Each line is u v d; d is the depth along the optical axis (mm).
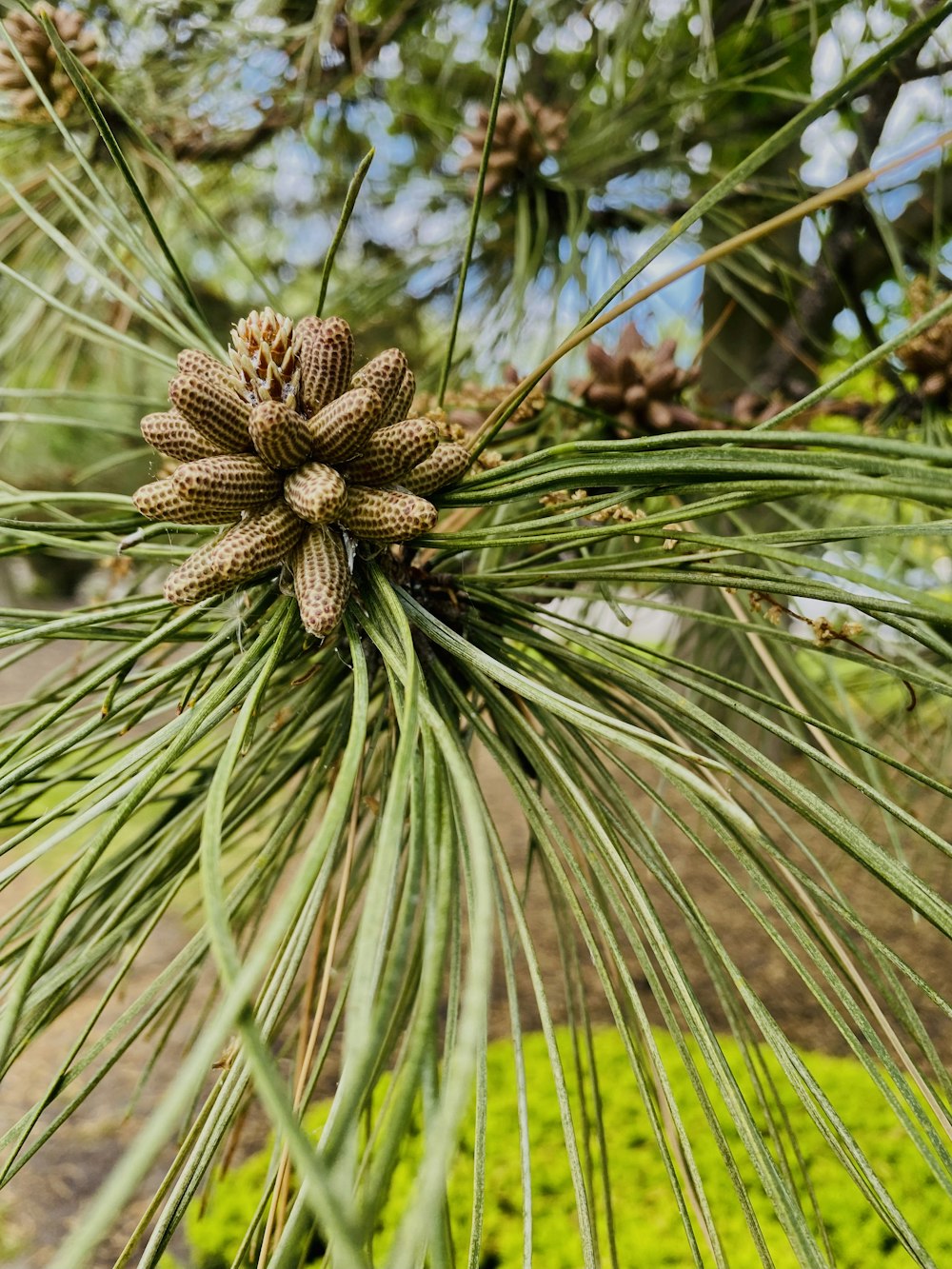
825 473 144
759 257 431
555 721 228
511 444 334
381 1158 104
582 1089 219
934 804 604
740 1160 581
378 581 193
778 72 614
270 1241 178
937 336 355
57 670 298
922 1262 154
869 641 310
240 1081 175
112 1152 643
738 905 883
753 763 192
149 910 225
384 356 210
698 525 342
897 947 783
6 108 391
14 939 214
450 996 168
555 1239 536
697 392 433
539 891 943
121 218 252
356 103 609
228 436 199
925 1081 171
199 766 246
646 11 486
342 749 234
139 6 450
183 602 186
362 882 264
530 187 460
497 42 597
